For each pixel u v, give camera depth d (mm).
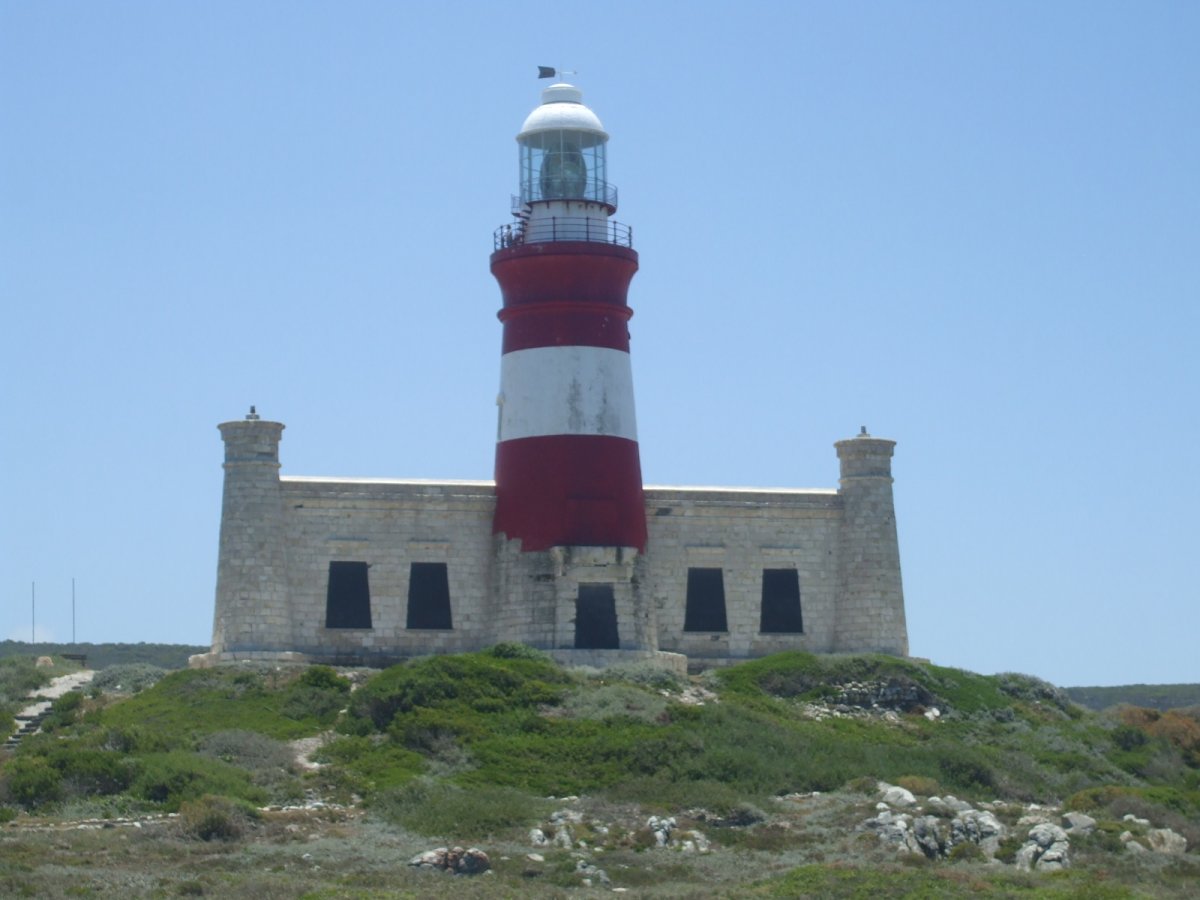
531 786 59094
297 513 73250
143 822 53469
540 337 75188
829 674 73125
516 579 74000
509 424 75500
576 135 77438
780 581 78438
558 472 74062
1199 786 70500
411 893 45062
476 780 58938
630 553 74250
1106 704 110562
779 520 78750
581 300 75125
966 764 64500
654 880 48656
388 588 73938
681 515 77625
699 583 77625
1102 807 59469
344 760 60531
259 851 50031
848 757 64188
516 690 65625
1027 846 52344
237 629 71250
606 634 74062
